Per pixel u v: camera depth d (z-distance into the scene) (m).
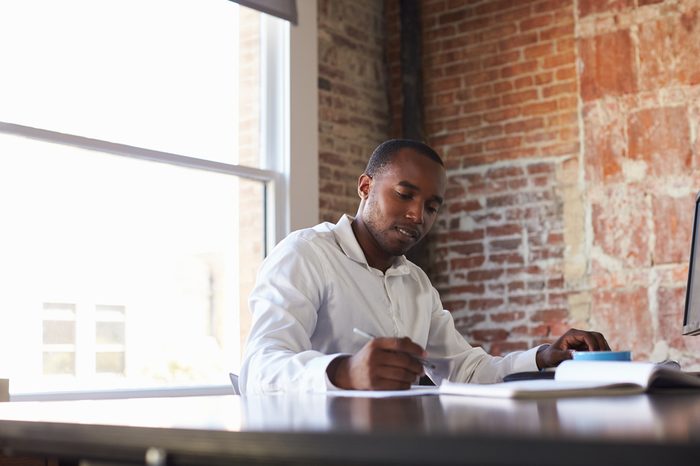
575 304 4.79
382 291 2.47
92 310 3.88
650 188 4.56
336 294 2.38
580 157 4.86
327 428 0.87
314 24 5.05
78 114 3.95
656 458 0.66
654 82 4.59
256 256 4.68
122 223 4.05
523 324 4.95
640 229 4.57
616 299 4.61
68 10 3.96
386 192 2.42
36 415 1.32
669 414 0.99
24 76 3.77
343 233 2.47
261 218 4.73
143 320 4.07
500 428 0.82
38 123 3.79
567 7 5.01
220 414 1.16
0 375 3.56
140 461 0.99
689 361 4.39
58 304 3.78
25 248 3.69
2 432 1.17
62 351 3.77
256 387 1.91
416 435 0.78
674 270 4.46
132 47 4.21
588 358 1.83
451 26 5.42
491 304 5.07
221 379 4.38
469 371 2.52
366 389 1.63
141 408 1.41
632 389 1.45
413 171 2.40
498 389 1.39
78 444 1.06
